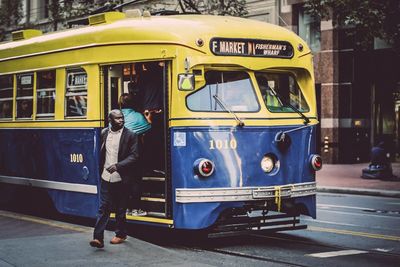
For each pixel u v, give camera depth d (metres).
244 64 10.42
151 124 10.82
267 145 10.42
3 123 13.95
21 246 9.19
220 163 10.08
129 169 9.29
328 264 9.10
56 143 12.27
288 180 10.61
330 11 28.75
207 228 10.20
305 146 10.89
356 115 29.88
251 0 31.27
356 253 9.88
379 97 29.80
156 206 10.34
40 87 12.81
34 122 12.91
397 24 20.94
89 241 9.58
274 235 11.52
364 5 20.58
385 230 12.12
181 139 10.03
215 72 10.34
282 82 11.02
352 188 20.62
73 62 11.80
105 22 11.70
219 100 10.25
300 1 29.58
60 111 12.15
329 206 16.44
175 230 11.81
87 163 11.50
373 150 23.61
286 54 10.91
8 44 14.22
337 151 29.77
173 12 12.74
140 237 11.28
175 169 10.06
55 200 12.37
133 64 11.03
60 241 9.55
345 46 29.50
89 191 11.48
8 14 38.03
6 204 15.41
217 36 10.23
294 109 10.92
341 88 29.69
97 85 11.27
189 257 9.59
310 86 11.23
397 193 19.28
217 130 10.09
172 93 10.12
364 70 29.30
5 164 13.90
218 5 26.41
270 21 30.56
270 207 10.46
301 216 14.02
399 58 28.33
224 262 9.22
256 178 10.30
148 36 10.48
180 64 10.06
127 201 9.49
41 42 12.76
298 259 9.42
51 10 31.75
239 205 10.15
